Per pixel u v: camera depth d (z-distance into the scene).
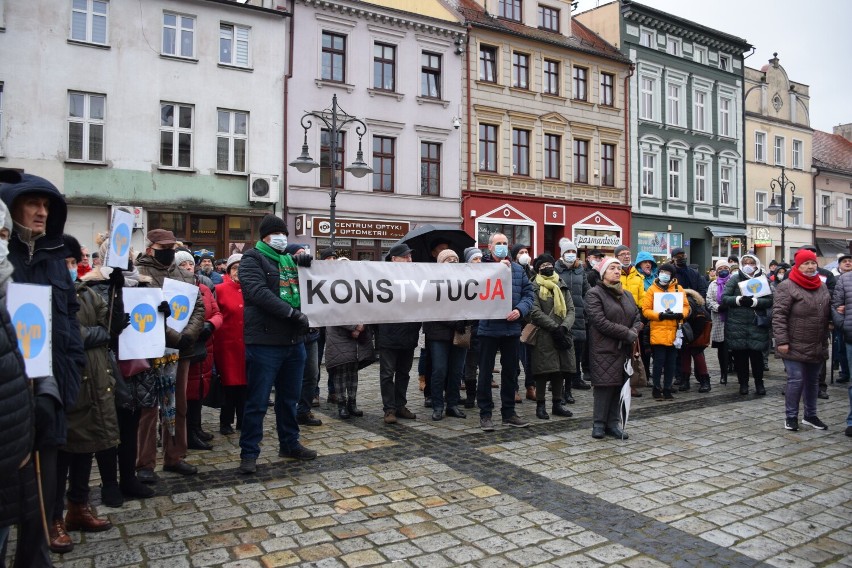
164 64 18.64
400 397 7.55
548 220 26.20
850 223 39.41
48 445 3.11
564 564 3.74
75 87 17.48
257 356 5.37
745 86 34.19
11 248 3.24
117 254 4.19
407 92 22.83
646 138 29.59
